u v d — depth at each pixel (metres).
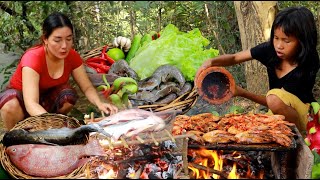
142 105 3.78
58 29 3.24
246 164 3.04
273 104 3.48
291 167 3.03
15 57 4.60
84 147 2.79
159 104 3.74
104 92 3.82
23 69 3.40
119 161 2.88
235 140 2.89
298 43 3.37
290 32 3.31
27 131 2.89
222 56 3.65
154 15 5.72
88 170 2.78
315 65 3.51
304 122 3.56
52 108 3.80
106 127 2.82
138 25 5.77
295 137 3.01
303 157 2.83
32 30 5.50
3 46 5.02
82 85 3.72
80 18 5.55
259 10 4.68
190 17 5.64
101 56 4.47
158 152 2.92
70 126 3.07
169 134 2.73
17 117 3.65
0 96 3.64
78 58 3.70
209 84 3.51
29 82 3.38
